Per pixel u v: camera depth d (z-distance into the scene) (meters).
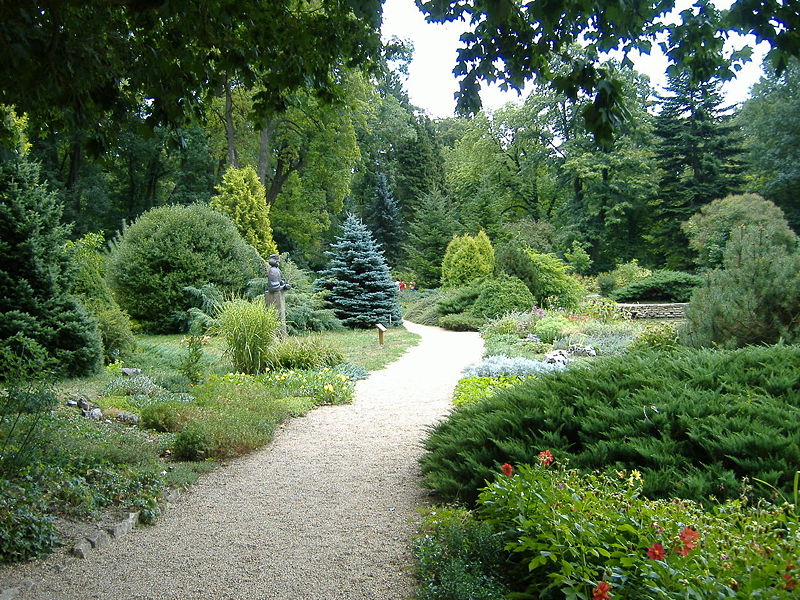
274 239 30.94
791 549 2.17
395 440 6.05
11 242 8.21
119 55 4.33
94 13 3.78
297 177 30.02
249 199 18.69
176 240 15.23
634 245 31.12
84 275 10.80
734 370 4.32
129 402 7.04
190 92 4.61
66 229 8.86
